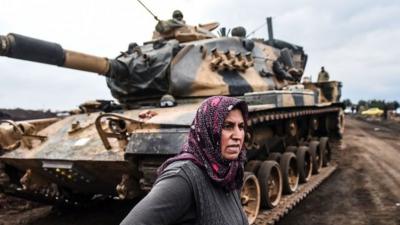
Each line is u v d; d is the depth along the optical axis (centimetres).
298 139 1223
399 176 1208
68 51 731
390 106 4503
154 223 194
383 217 796
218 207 216
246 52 1060
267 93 814
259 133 889
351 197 971
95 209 955
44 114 2203
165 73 868
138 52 920
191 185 209
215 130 217
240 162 236
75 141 742
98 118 635
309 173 1126
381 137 2245
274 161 877
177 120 623
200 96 890
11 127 791
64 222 848
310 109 1166
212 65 929
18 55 632
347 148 1817
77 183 777
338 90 1579
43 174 793
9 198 1052
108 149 666
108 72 856
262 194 816
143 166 618
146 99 942
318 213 843
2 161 796
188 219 210
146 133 607
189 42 992
